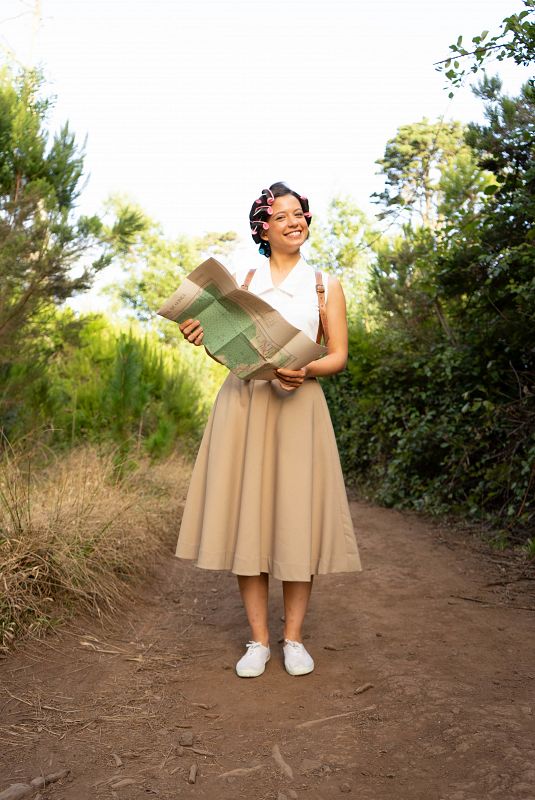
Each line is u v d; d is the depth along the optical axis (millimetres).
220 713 2309
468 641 2910
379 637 3035
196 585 4258
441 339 7090
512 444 5379
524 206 4652
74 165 5836
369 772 1862
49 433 5508
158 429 7262
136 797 1771
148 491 5723
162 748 2061
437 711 2201
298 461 2559
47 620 3088
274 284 2699
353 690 2449
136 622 3410
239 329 2381
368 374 8836
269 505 2617
